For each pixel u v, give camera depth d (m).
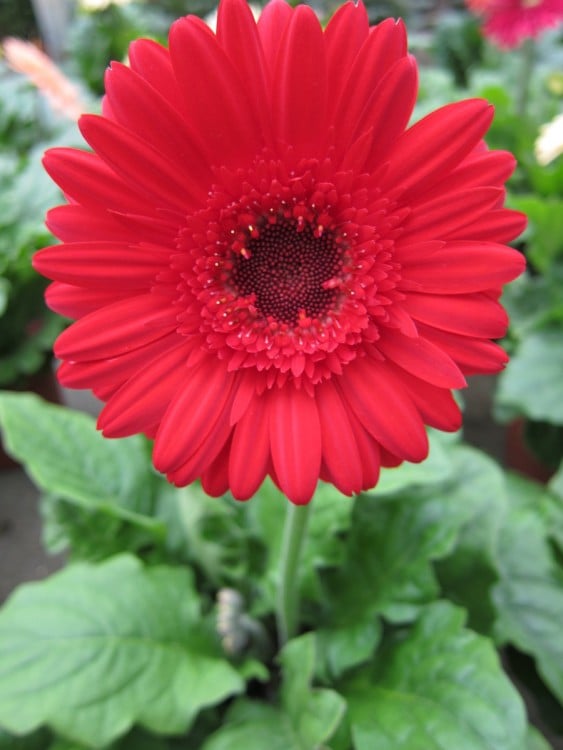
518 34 0.40
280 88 0.11
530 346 0.28
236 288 0.13
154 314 0.12
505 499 0.20
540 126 0.41
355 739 0.16
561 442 0.28
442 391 0.12
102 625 0.17
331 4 0.52
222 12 0.10
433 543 0.19
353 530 0.20
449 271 0.11
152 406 0.12
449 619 0.17
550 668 0.18
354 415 0.12
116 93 0.10
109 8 0.57
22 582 0.28
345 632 0.18
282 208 0.12
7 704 0.16
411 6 0.76
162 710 0.16
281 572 0.17
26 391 0.32
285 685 0.18
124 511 0.20
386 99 0.11
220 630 0.19
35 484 0.33
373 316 0.12
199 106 0.11
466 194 0.11
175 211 0.12
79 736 0.15
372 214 0.11
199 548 0.20
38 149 0.38
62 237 0.11
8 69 0.53
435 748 0.15
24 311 0.31
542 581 0.20
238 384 0.12
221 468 0.12
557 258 0.31
